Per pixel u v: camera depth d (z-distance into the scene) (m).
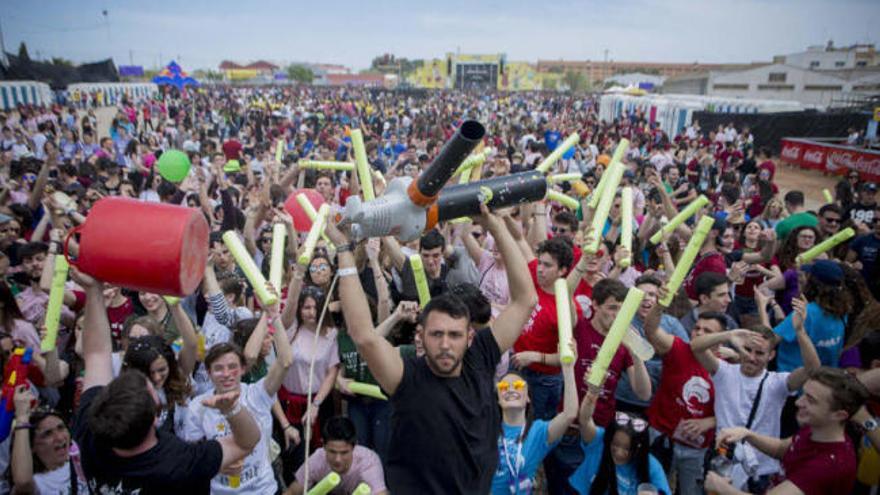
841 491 3.11
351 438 3.71
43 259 5.32
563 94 85.50
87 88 40.56
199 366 4.59
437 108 40.97
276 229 3.75
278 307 3.46
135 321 4.19
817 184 23.86
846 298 4.67
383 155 17.20
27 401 3.41
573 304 4.36
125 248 2.28
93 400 2.41
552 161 5.09
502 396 3.57
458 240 6.80
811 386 3.14
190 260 2.37
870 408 4.01
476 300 4.13
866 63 74.75
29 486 3.33
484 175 10.43
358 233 1.94
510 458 3.52
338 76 124.25
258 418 3.66
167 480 2.33
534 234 6.07
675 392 4.16
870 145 25.88
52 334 2.86
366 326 2.05
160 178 10.77
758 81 64.19
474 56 98.88
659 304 3.93
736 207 7.83
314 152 16.86
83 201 8.30
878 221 7.52
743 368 4.01
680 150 19.52
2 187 8.85
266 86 93.00
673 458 4.27
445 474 1.99
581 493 3.77
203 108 37.78
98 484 2.34
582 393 4.43
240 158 13.44
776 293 6.41
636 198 8.95
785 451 3.58
